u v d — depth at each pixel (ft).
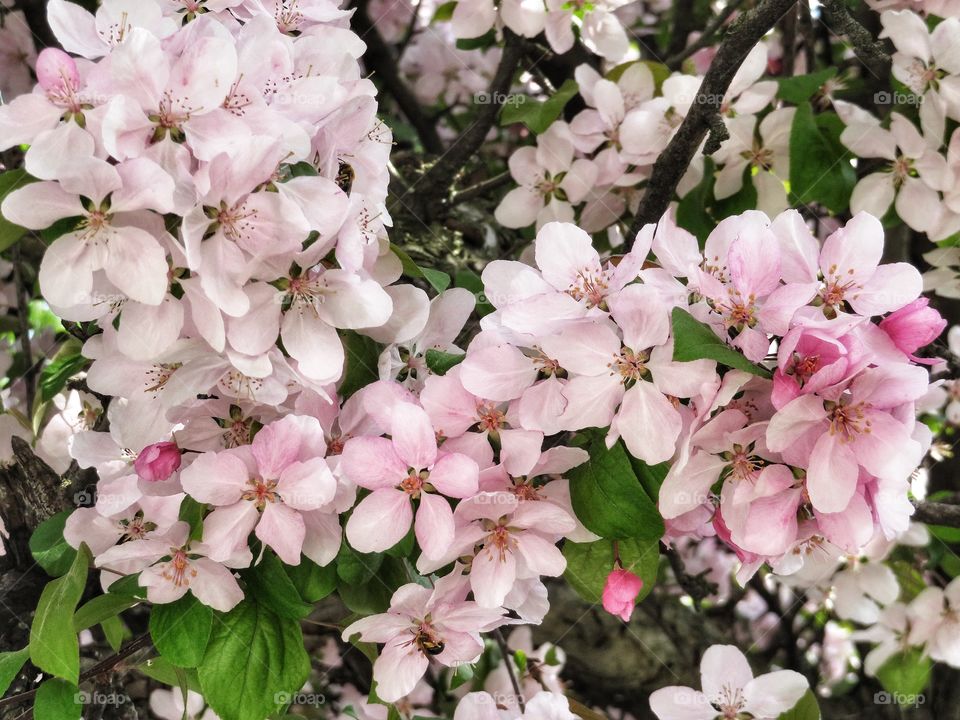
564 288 1.14
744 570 1.21
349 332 1.22
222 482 1.14
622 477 1.14
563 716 1.32
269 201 1.04
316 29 1.23
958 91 1.62
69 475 1.72
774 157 1.73
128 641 1.56
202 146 1.03
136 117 1.01
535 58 2.03
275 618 1.21
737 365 1.01
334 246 1.11
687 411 1.11
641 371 1.09
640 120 1.74
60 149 1.01
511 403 1.15
